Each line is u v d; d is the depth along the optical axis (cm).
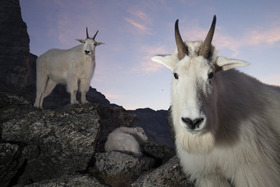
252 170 112
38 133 225
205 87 104
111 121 347
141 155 263
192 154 118
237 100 120
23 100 292
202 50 112
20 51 1468
